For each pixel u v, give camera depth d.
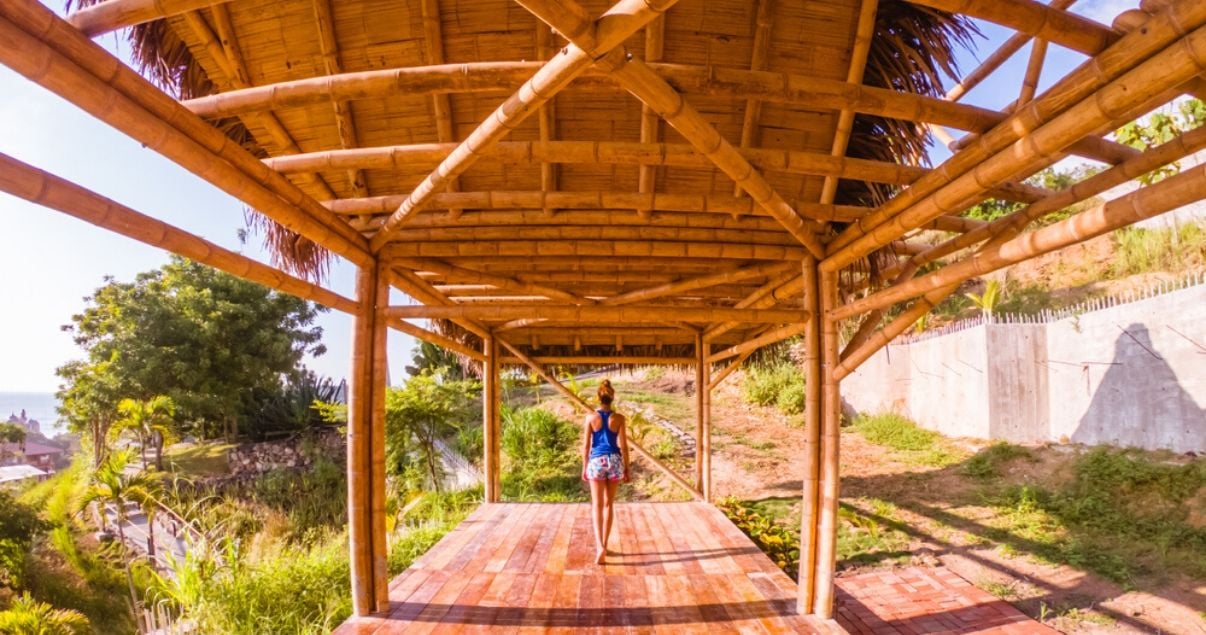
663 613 4.07
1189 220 12.68
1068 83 1.98
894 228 3.17
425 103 3.14
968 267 2.70
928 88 2.75
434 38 2.77
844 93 2.54
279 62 2.88
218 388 21.53
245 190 2.60
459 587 4.57
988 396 10.97
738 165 2.79
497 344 8.45
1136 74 1.69
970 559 6.61
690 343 9.27
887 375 14.05
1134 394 8.98
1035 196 3.23
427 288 5.27
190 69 2.88
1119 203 1.89
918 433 12.15
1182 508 6.90
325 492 16.48
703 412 8.55
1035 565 6.31
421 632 3.76
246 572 5.95
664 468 8.29
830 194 3.61
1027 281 15.08
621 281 5.58
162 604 6.12
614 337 8.91
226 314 21.92
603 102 3.10
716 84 2.53
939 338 12.37
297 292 3.34
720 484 10.46
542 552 5.54
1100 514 7.27
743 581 4.72
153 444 19.81
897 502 8.64
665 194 3.64
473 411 16.58
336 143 3.33
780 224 3.90
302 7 2.71
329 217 3.41
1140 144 5.82
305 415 20.94
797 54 2.80
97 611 11.68
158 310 20.80
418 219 3.86
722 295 6.43
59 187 1.89
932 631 5.00
